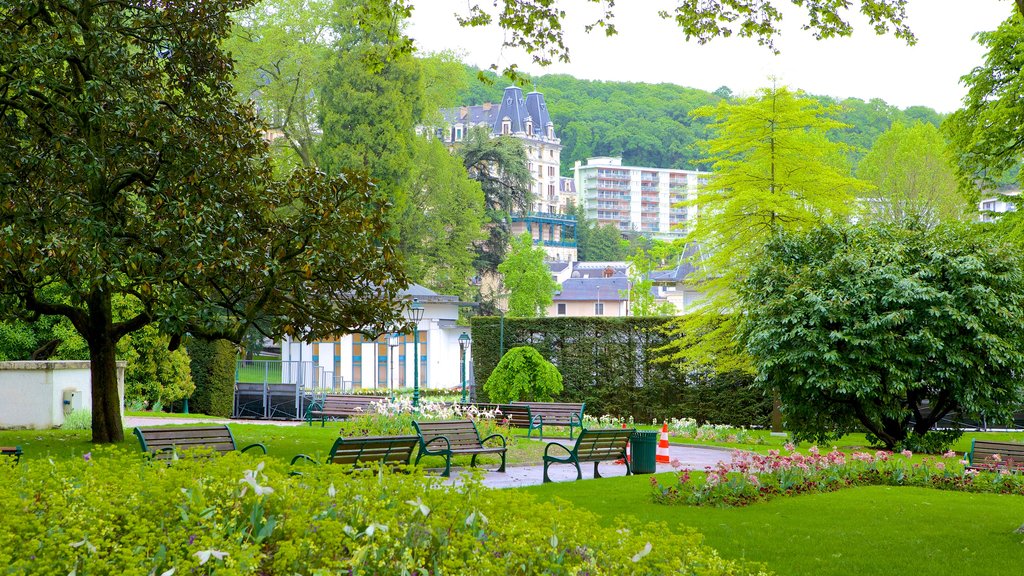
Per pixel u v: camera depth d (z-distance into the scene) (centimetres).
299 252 1731
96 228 1545
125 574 477
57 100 1714
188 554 512
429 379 4553
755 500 1297
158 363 3303
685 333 3066
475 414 2291
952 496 1394
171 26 1791
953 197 5450
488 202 6962
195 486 618
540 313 7588
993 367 2075
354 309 1828
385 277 1812
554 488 1458
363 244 1744
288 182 1831
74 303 1817
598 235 15250
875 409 2141
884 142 5788
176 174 1708
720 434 2705
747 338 2348
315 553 555
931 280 2133
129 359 3203
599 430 1609
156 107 1664
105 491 642
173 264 1586
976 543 987
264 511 614
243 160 1827
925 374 2086
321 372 4269
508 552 562
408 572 534
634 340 3506
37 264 1525
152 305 1750
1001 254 2133
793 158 2838
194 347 3631
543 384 3017
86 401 2344
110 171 1747
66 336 2950
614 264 13362
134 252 1579
